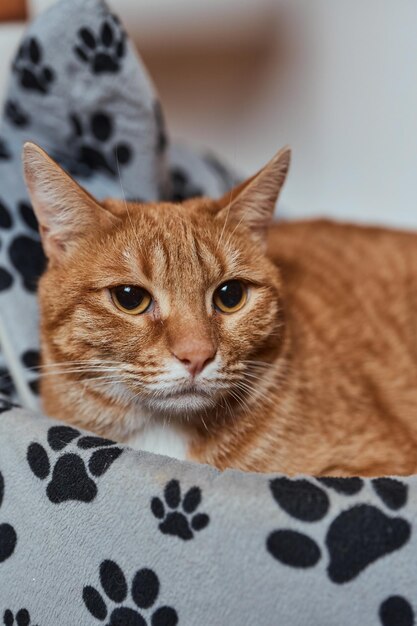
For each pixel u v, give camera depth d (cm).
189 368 32
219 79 67
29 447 33
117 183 48
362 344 44
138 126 46
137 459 31
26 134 47
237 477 30
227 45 65
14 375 42
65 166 47
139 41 67
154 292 34
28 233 44
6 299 42
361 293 46
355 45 62
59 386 37
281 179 38
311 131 66
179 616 29
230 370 34
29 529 33
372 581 28
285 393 37
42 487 33
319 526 28
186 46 66
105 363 34
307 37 63
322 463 37
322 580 28
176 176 54
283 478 30
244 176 63
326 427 38
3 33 64
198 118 69
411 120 64
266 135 68
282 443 37
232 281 35
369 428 39
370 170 66
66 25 43
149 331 33
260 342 36
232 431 36
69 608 32
